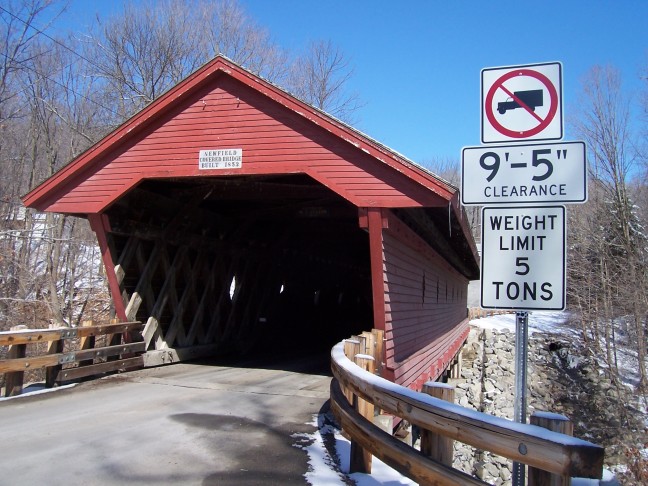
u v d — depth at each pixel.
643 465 15.38
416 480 3.24
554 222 3.49
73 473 4.46
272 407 7.23
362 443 4.15
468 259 16.86
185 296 11.40
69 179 9.29
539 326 31.52
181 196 10.69
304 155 8.27
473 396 22.56
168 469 4.61
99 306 22.62
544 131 3.56
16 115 21.25
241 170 8.55
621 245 26.27
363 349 6.75
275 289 16.00
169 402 7.35
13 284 18.94
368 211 7.89
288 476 4.49
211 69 8.67
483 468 16.12
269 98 8.50
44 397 7.45
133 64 26.14
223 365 11.34
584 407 21.55
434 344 13.92
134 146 9.12
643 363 23.02
